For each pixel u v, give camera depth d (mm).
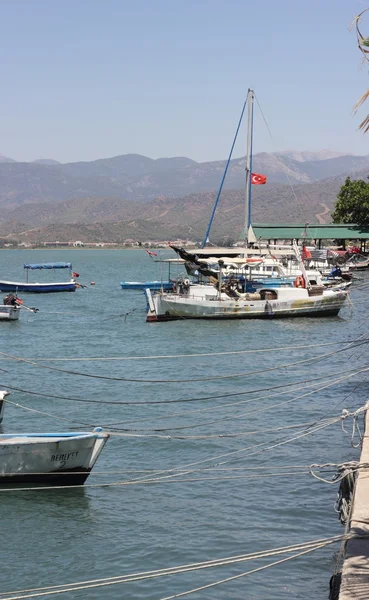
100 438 23766
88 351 53812
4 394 31219
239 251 71812
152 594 17531
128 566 18875
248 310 64750
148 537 20438
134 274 165000
